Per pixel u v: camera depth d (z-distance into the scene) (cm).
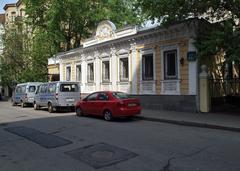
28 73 3906
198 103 1862
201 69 1875
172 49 2019
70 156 922
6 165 845
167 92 2059
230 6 1636
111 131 1340
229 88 2025
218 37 1579
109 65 2616
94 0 3703
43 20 3756
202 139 1115
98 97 1808
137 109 1722
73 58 3194
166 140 1102
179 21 1833
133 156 885
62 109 2427
